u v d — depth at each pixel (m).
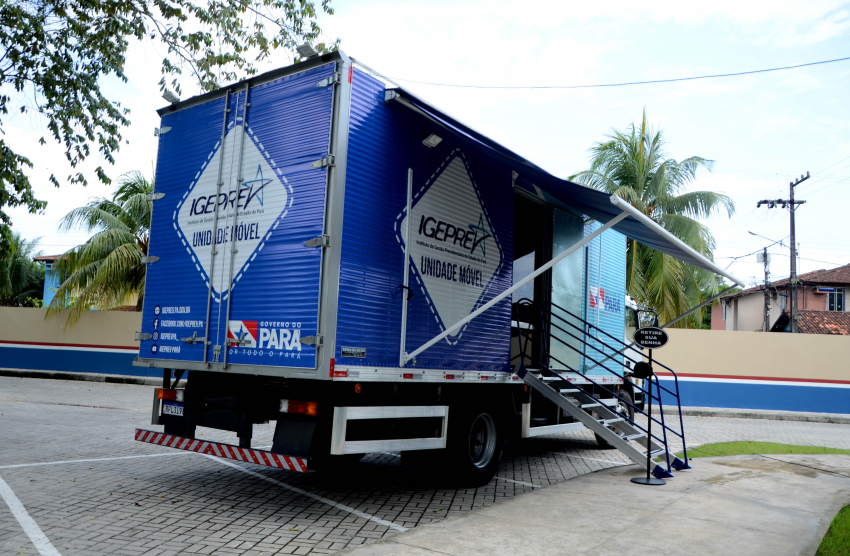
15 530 4.76
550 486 6.90
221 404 6.17
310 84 5.75
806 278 36.06
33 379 19.59
